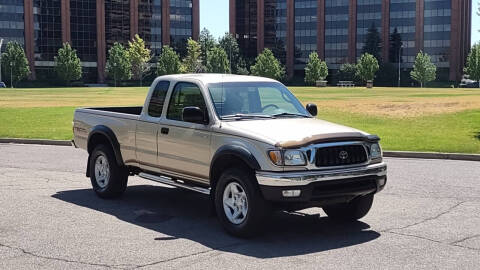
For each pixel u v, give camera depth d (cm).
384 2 12731
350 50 13125
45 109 3266
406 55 12669
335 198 654
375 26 12888
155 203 893
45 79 12594
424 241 658
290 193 624
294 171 634
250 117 742
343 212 754
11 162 1395
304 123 721
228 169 682
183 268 559
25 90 8019
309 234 695
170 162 789
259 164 640
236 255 604
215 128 709
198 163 736
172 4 14338
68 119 2652
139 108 1055
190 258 593
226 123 711
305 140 643
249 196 652
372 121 2402
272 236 686
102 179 936
